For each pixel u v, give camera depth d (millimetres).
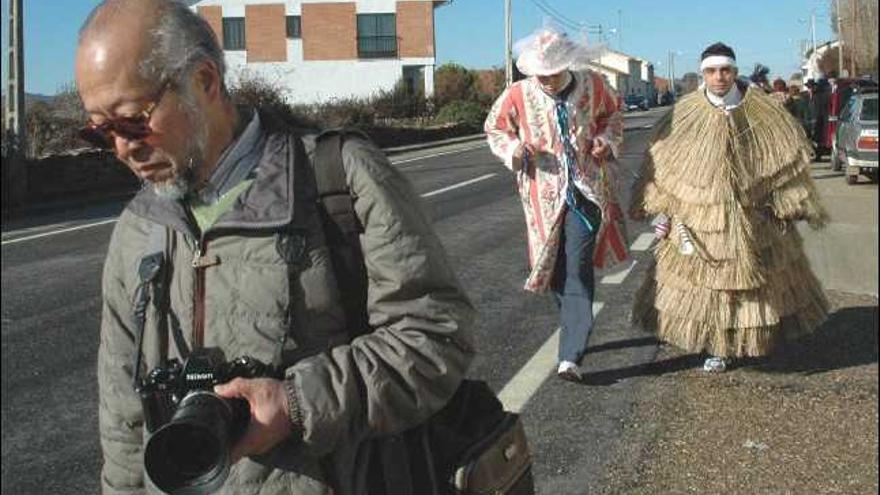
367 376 1709
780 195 4879
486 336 6246
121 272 1922
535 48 5066
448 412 1990
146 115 1655
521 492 2045
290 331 1717
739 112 4887
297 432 1657
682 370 5270
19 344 6543
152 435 1529
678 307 5047
